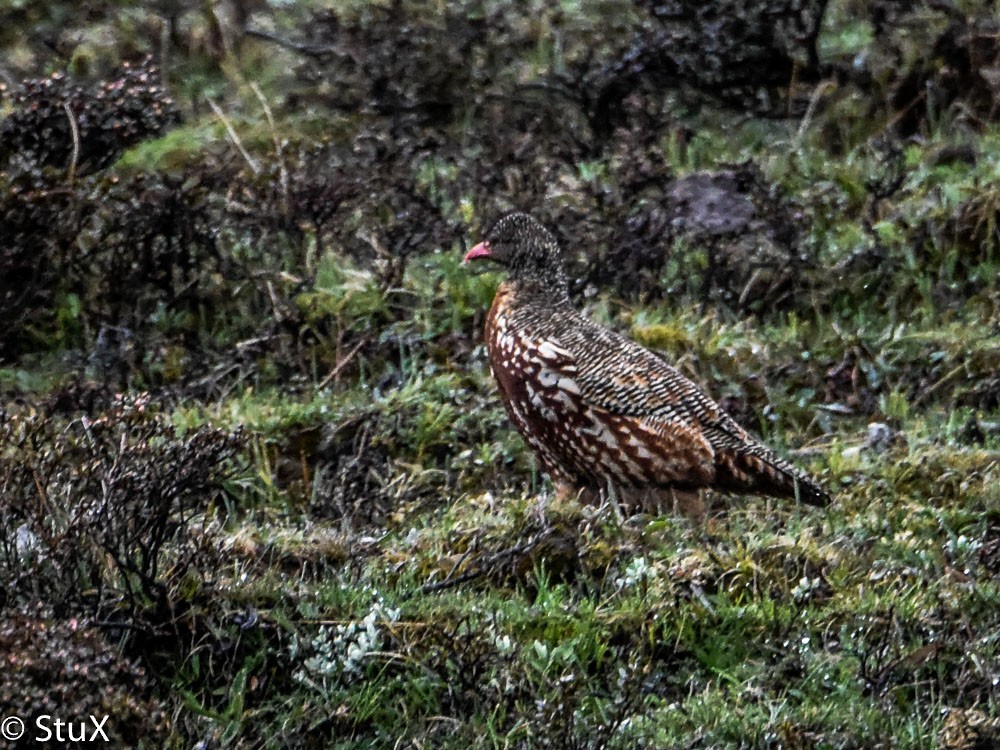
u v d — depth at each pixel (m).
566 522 10.23
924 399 13.22
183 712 8.57
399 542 10.40
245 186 14.66
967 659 9.14
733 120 16.88
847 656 9.20
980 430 12.55
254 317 14.14
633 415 11.02
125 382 13.44
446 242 14.51
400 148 15.60
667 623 9.38
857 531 10.68
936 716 8.80
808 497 11.16
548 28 17.45
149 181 15.08
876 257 14.39
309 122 16.73
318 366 13.64
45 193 13.62
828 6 17.72
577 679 8.73
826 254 14.70
